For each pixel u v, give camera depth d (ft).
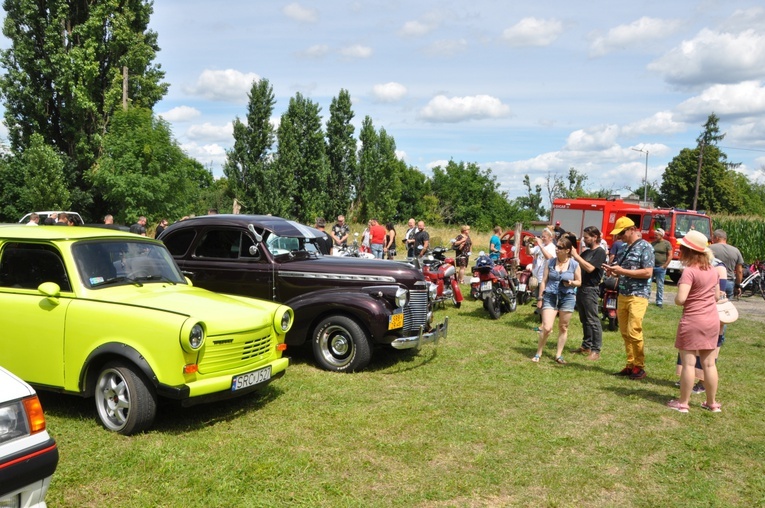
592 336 27.66
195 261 26.20
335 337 23.91
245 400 19.75
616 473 15.19
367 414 18.63
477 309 41.88
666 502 13.71
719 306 22.52
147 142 94.79
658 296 46.91
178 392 15.65
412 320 25.17
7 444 10.37
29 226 18.89
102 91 120.16
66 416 17.47
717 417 19.79
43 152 108.68
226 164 152.15
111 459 14.52
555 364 26.43
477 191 265.75
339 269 24.72
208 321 16.52
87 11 119.85
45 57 120.47
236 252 25.79
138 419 15.99
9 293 17.74
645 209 67.41
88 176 114.11
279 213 149.38
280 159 151.33
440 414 19.02
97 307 16.65
